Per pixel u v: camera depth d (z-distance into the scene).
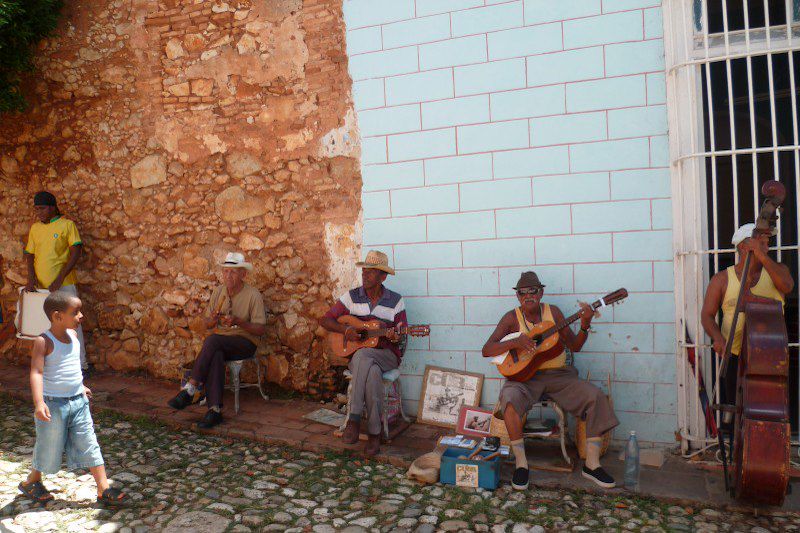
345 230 5.20
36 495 3.52
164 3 5.71
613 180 4.35
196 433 4.75
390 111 4.97
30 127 6.31
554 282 4.55
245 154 5.52
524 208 4.60
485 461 3.72
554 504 3.51
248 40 5.44
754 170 3.89
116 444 4.49
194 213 5.74
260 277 5.51
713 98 4.55
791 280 3.51
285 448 4.45
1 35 5.65
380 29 4.96
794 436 4.18
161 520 3.34
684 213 4.17
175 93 5.72
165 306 5.89
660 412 4.31
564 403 3.92
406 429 4.75
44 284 5.84
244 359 5.13
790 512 3.35
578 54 4.39
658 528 3.21
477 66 4.67
